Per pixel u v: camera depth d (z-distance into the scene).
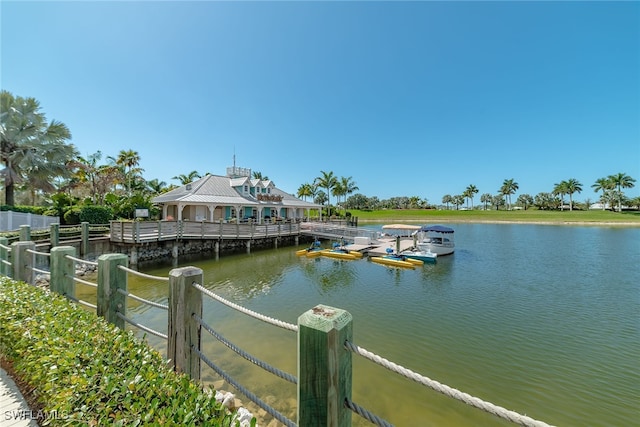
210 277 11.66
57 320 2.43
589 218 56.00
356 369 5.08
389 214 67.38
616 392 4.54
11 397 2.29
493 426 3.79
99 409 1.45
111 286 2.80
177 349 2.14
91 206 17.77
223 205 21.81
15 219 14.96
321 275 12.27
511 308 8.23
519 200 92.31
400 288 10.32
